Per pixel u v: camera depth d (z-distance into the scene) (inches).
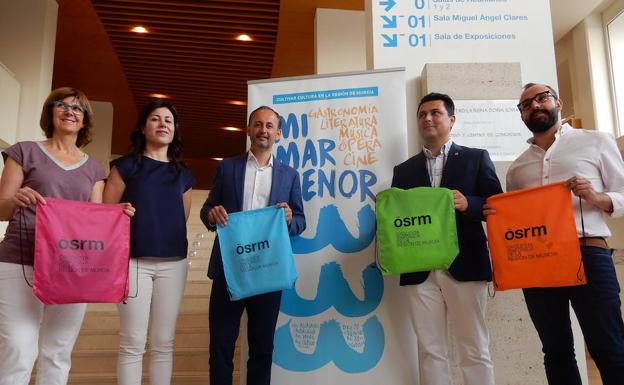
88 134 83.0
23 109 200.2
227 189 90.2
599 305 72.0
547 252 75.2
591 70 226.1
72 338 76.0
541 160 83.3
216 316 84.0
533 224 76.9
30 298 71.8
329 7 210.2
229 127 394.6
